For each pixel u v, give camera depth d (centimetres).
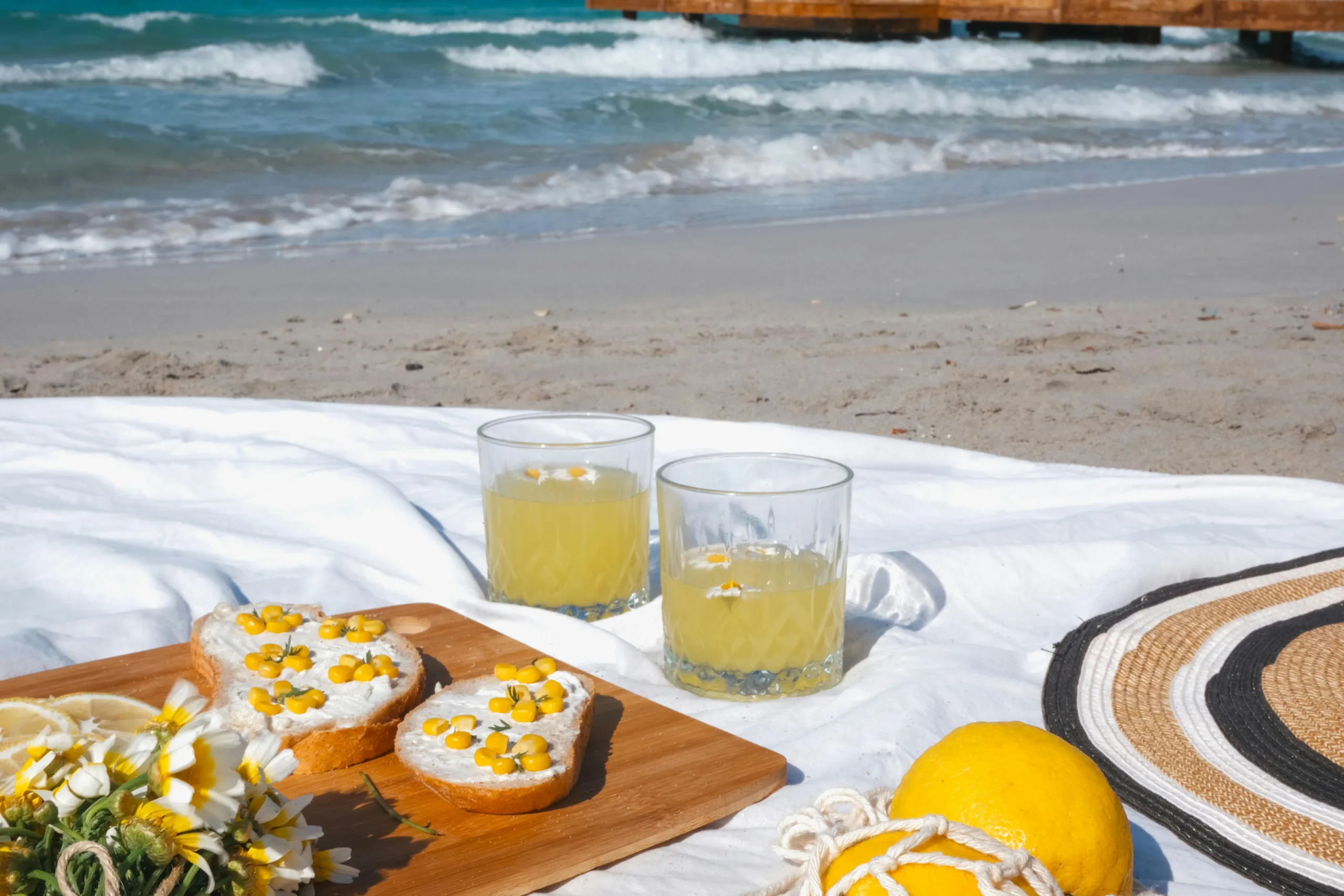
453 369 541
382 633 189
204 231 873
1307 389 480
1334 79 1988
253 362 552
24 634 203
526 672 171
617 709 176
